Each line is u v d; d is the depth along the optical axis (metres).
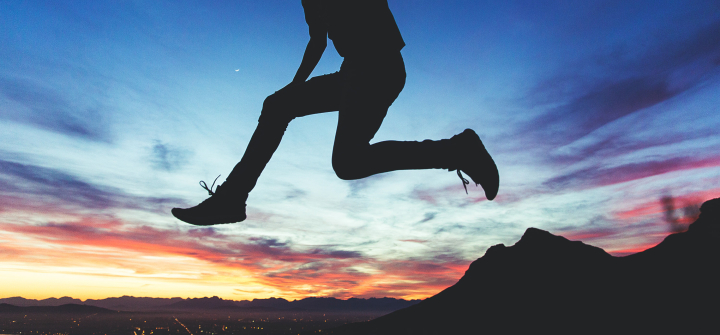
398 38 1.30
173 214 1.41
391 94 1.29
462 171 1.32
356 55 1.24
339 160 1.18
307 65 1.61
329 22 1.30
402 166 1.24
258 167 1.45
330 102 1.42
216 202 1.41
